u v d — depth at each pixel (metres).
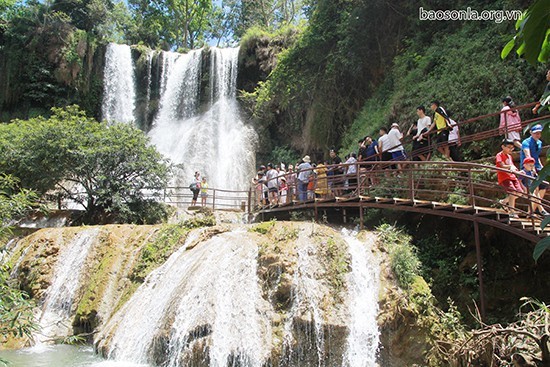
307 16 28.12
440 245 10.27
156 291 10.26
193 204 19.16
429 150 11.93
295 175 14.59
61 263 12.83
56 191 20.41
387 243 9.53
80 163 17.72
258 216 15.59
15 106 28.23
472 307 9.02
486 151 12.19
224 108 28.44
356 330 8.12
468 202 10.46
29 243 13.56
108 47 30.33
